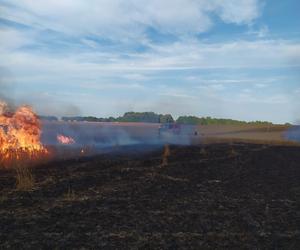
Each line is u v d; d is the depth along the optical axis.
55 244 6.75
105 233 7.46
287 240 7.48
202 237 7.48
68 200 9.95
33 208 9.09
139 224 8.15
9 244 6.66
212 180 13.86
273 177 14.84
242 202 10.65
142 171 14.87
